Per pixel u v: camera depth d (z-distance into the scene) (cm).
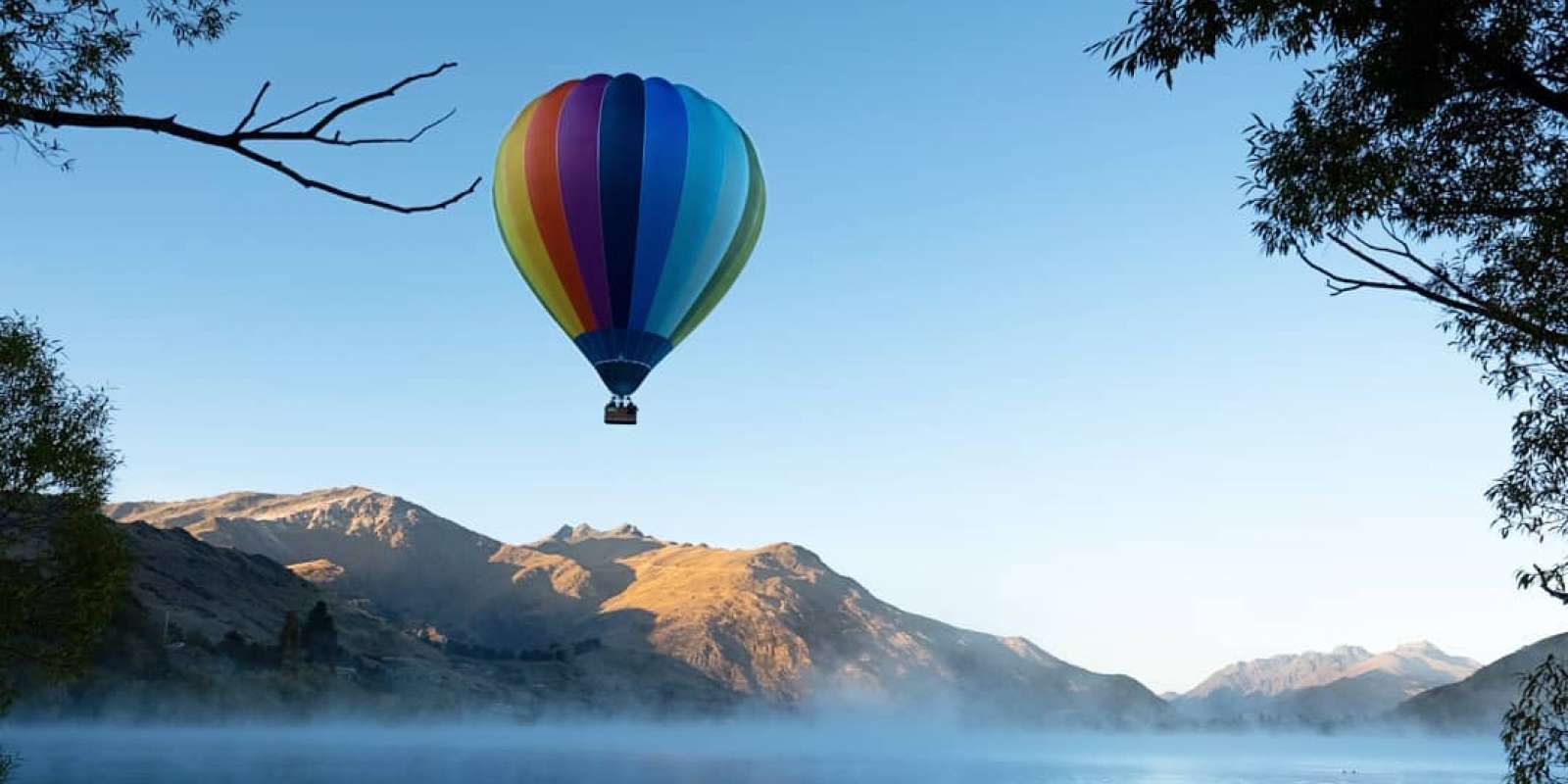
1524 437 1791
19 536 3419
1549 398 1777
